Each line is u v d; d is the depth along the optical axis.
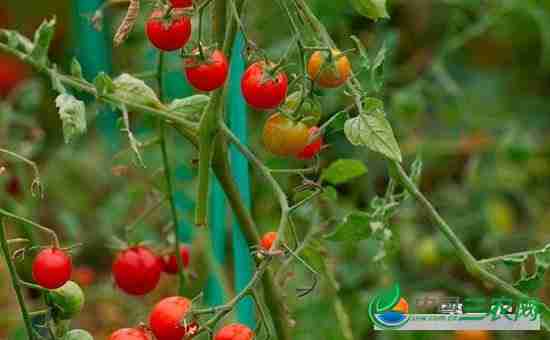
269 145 0.93
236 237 1.10
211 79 0.88
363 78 1.08
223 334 0.91
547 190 1.88
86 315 1.57
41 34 0.99
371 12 0.93
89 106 1.42
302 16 0.94
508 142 1.70
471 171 1.68
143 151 1.37
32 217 1.42
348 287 1.48
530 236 1.68
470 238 1.69
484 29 1.66
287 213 0.94
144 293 1.04
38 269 0.93
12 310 1.50
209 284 1.21
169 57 1.30
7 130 1.47
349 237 1.01
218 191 1.20
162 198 1.07
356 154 1.59
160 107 0.99
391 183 1.02
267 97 0.89
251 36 1.45
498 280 0.95
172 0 0.87
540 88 1.98
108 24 1.39
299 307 1.38
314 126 0.96
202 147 0.97
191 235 1.32
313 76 0.92
